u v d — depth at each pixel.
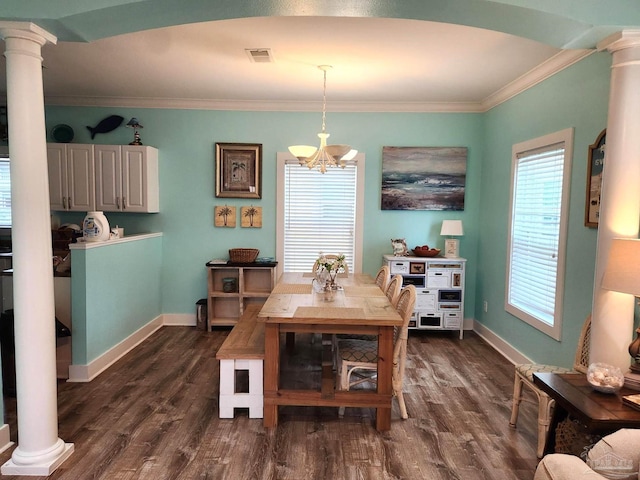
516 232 4.00
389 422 2.70
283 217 5.02
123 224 5.02
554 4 1.99
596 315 2.21
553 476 1.38
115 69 3.70
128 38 2.99
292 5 2.05
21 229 2.15
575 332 2.99
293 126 4.94
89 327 3.45
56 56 3.38
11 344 3.12
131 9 2.05
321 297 3.16
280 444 2.53
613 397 1.91
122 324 4.05
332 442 2.57
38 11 2.02
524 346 3.77
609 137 2.15
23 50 2.10
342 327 2.69
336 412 2.96
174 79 4.00
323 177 5.01
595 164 2.74
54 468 2.26
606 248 2.16
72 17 2.05
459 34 2.85
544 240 3.46
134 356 4.01
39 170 2.18
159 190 4.98
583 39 2.19
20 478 2.19
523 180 3.86
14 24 2.05
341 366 2.91
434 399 3.17
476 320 5.00
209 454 2.42
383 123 4.93
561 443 2.15
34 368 2.21
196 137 4.95
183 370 3.67
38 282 2.20
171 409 2.96
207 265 4.77
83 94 4.60
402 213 5.02
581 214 2.93
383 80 3.94
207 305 4.88
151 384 3.37
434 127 4.92
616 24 1.99
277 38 2.97
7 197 4.96
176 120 4.92
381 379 2.68
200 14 2.14
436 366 3.86
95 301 3.54
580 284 2.93
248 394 2.82
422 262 4.64
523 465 2.35
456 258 4.69
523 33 2.25
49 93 4.56
